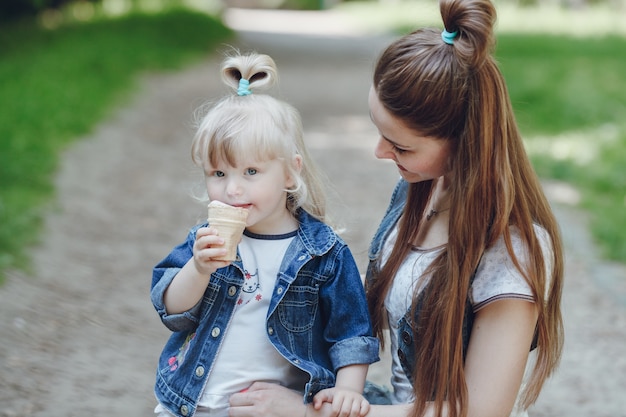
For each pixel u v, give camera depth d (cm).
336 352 256
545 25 2859
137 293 570
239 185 254
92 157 967
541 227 246
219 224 241
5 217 667
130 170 935
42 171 845
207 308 260
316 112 1378
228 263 242
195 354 259
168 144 1090
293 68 1995
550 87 1391
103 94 1310
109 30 2075
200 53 2022
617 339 507
